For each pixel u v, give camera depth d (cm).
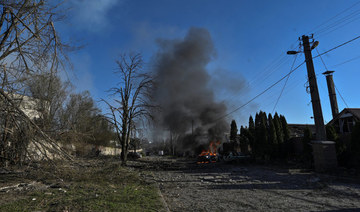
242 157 2347
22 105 789
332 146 1345
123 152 2164
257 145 2347
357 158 1386
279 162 2097
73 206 548
